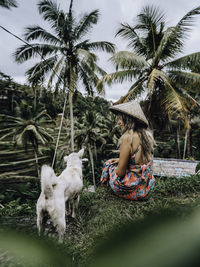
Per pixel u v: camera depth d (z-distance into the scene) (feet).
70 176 11.98
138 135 4.57
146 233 0.53
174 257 0.45
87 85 46.52
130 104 4.77
